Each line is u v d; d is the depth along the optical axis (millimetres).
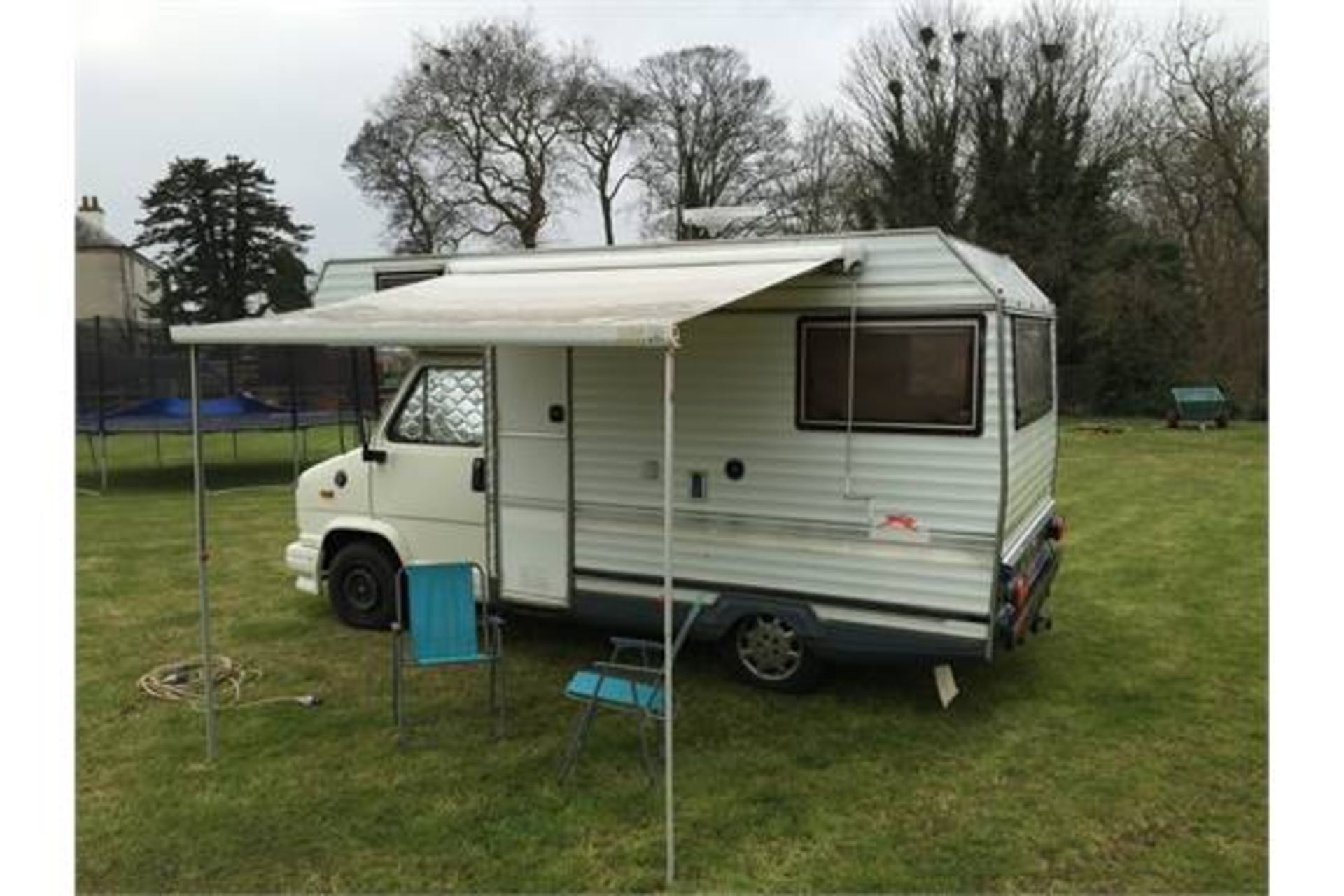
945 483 5043
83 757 4996
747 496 5555
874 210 28406
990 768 4820
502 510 6297
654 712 4676
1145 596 7844
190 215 39812
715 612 5703
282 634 6961
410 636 6676
